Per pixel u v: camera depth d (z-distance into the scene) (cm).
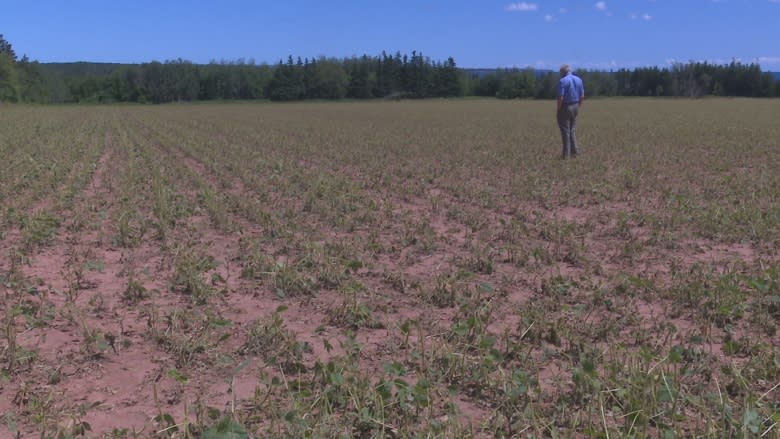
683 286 505
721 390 346
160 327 448
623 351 381
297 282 534
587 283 539
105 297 514
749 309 470
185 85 11119
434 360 389
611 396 332
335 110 5822
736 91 10706
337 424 304
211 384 366
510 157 1465
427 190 1036
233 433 279
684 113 4075
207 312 459
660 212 823
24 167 1236
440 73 11669
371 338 434
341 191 1005
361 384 337
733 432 293
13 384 364
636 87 11294
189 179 1141
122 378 373
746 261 607
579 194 989
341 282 544
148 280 559
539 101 9238
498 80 11781
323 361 394
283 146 1825
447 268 598
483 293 521
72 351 409
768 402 325
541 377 370
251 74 11856
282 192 1012
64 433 301
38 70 10706
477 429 309
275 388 352
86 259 625
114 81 10969
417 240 698
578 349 398
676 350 382
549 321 441
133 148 1736
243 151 1664
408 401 328
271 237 699
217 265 591
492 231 743
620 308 477
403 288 533
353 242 668
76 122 3300
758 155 1469
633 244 661
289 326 457
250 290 534
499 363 380
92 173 1204
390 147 1770
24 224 746
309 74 11344
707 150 1589
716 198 918
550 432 299
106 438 300
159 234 718
